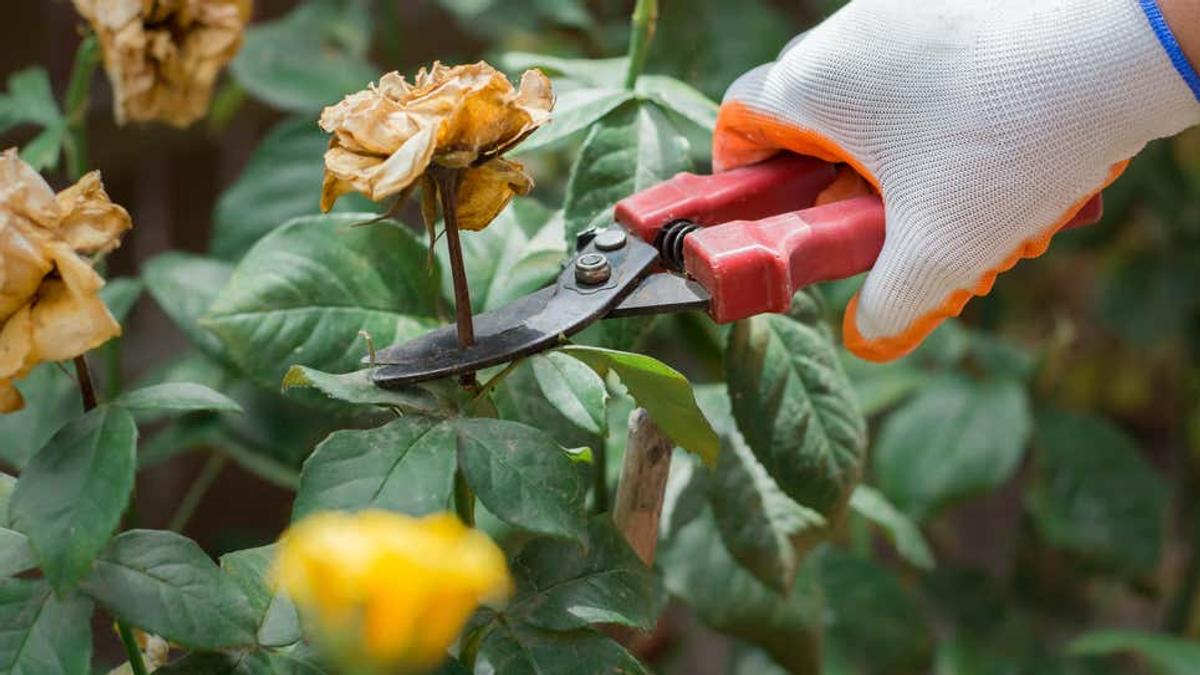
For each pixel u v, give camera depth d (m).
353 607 0.63
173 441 1.50
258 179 1.56
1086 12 1.04
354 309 1.13
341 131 0.81
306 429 1.51
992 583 2.01
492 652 0.92
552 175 2.04
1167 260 2.48
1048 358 2.02
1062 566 2.13
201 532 2.23
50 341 0.80
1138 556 1.93
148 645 1.05
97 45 1.35
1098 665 1.95
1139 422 3.27
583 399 0.94
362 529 0.63
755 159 1.15
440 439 0.87
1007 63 1.04
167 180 2.19
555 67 1.31
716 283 0.96
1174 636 2.30
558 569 0.96
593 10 2.24
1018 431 1.80
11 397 0.83
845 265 1.05
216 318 1.10
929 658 1.81
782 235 1.01
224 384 1.52
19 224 0.80
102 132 2.04
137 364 2.30
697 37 1.95
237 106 1.90
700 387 1.35
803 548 1.27
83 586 0.84
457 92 0.81
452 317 1.17
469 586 0.62
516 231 1.23
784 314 1.18
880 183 1.07
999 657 1.94
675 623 2.04
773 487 1.28
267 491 2.25
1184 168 2.45
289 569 0.65
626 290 0.97
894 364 1.90
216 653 0.87
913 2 1.08
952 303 1.08
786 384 1.15
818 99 1.08
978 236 1.05
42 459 0.84
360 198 1.49
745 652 2.13
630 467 1.02
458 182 0.87
